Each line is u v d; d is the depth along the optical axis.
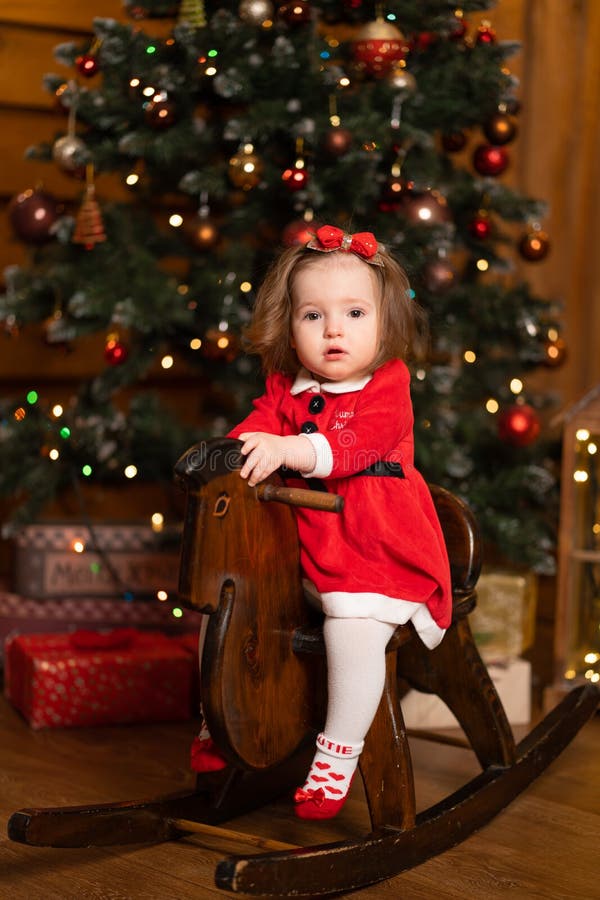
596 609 2.42
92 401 2.58
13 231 2.50
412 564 1.57
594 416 2.29
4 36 2.92
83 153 2.30
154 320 2.29
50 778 1.94
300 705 1.58
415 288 2.33
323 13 2.36
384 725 1.58
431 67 2.39
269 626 1.52
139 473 2.68
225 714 1.44
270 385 1.74
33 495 2.52
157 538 2.51
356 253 1.63
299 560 1.59
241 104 2.32
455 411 2.68
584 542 2.38
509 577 2.36
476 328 2.59
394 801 1.58
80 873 1.58
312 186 2.23
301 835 1.74
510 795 1.84
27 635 2.40
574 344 3.14
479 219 2.47
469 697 1.84
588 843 1.73
